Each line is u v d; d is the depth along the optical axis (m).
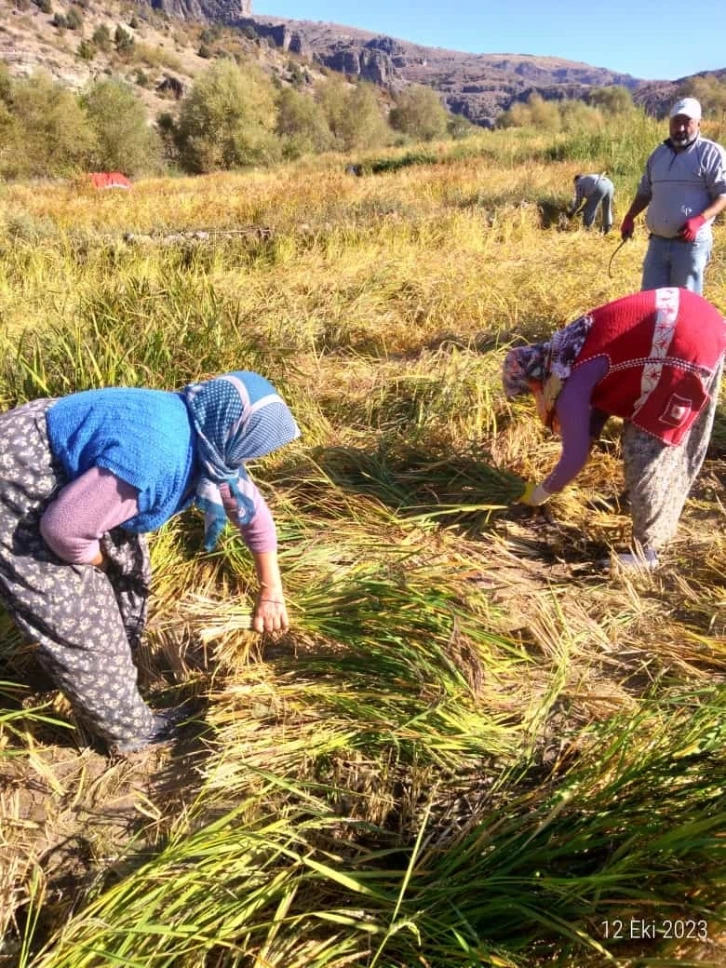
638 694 2.73
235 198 14.20
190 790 2.38
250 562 3.28
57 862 2.22
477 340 5.92
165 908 1.96
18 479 2.03
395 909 1.88
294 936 1.91
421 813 2.26
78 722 2.63
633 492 3.31
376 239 9.56
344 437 4.45
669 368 2.96
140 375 4.26
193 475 2.11
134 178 38.56
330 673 2.73
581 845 2.01
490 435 4.41
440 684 2.60
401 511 3.79
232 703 2.61
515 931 1.94
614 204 12.04
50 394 4.01
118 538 2.42
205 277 6.28
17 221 9.98
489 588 3.23
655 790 2.10
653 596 3.25
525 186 13.47
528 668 2.83
